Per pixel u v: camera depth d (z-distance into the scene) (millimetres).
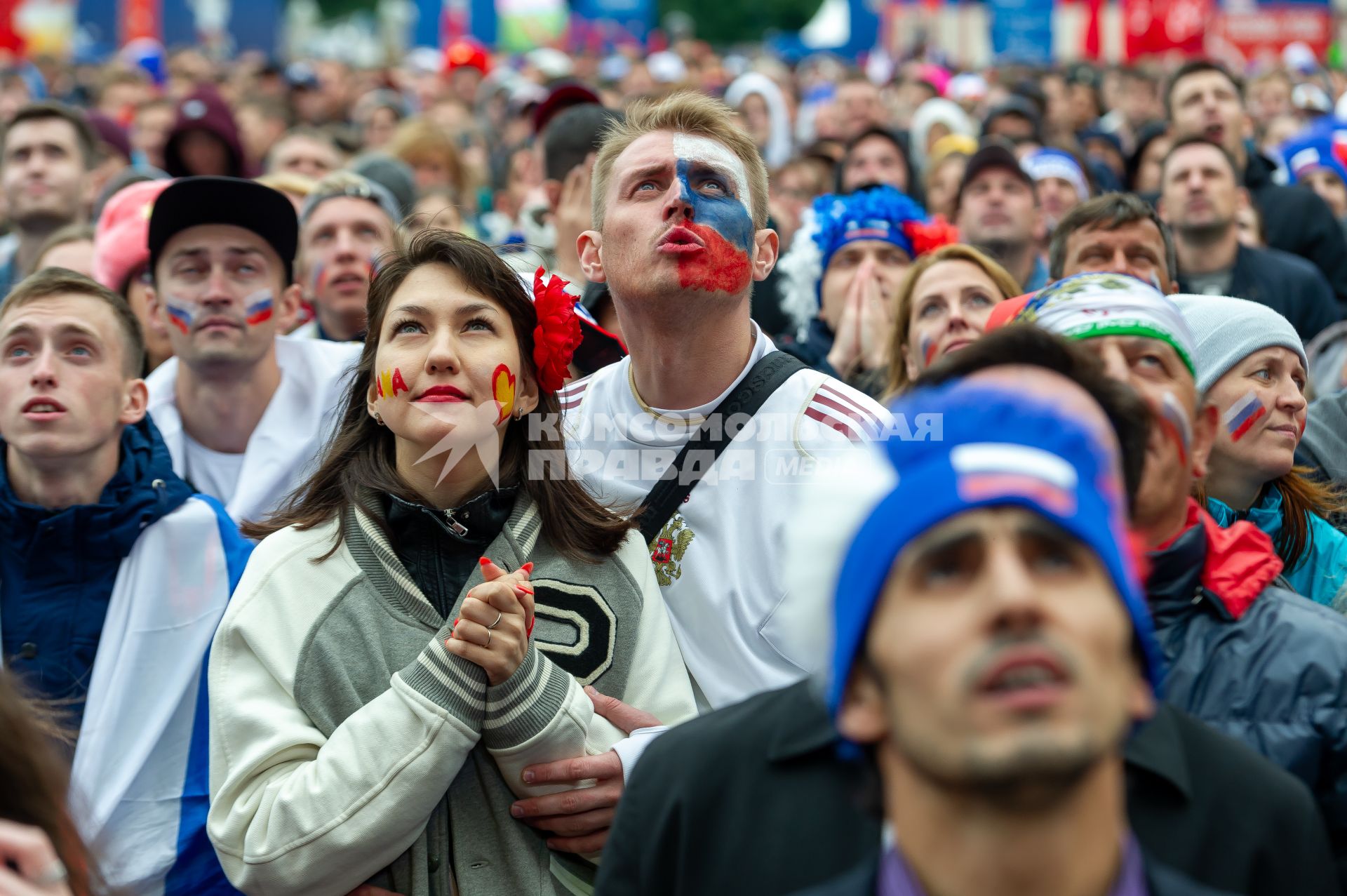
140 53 50781
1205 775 4652
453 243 6973
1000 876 3207
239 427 10328
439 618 6559
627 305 7359
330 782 5977
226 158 18984
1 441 8203
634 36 65875
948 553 3213
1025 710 3021
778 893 4633
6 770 4574
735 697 6980
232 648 6527
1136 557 4238
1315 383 12148
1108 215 10109
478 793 6371
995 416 3412
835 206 12375
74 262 12500
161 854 7449
